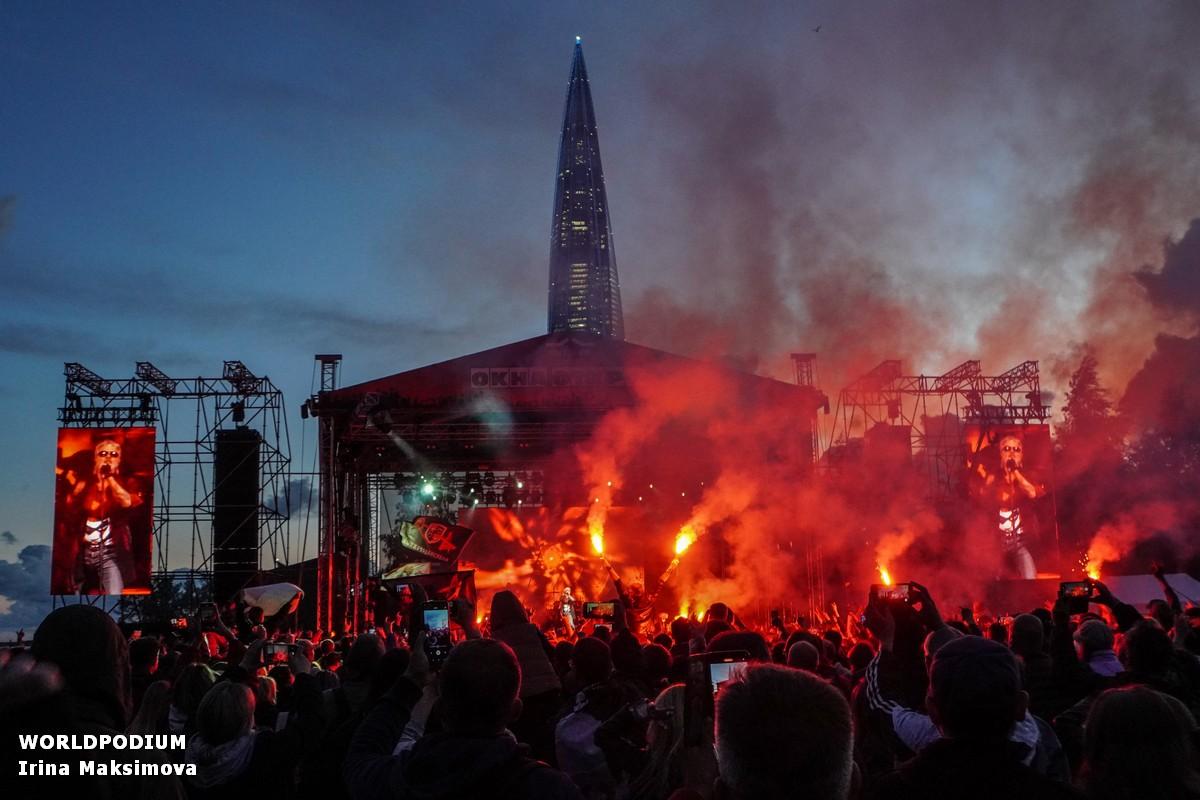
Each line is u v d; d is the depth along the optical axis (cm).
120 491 3241
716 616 865
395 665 508
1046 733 462
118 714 290
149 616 3497
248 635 921
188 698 646
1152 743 324
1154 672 511
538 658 585
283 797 504
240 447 3419
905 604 513
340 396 3048
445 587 1535
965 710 309
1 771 259
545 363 3092
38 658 282
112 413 3450
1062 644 606
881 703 490
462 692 339
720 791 251
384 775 356
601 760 480
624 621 1007
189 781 482
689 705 410
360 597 3059
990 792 301
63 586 3175
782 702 234
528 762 334
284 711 752
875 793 316
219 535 3378
